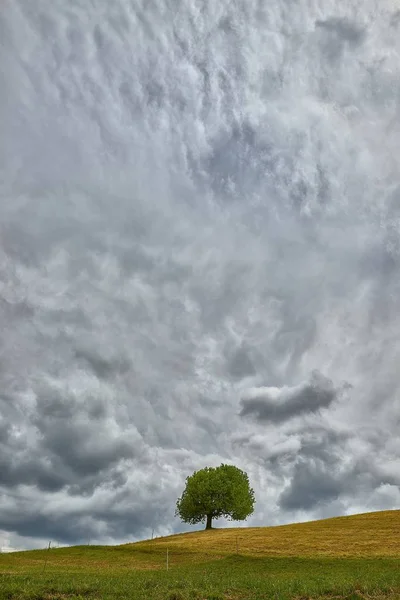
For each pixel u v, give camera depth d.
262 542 84.69
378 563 58.56
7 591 32.34
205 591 34.03
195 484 122.56
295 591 35.84
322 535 89.06
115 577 46.72
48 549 82.56
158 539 110.00
